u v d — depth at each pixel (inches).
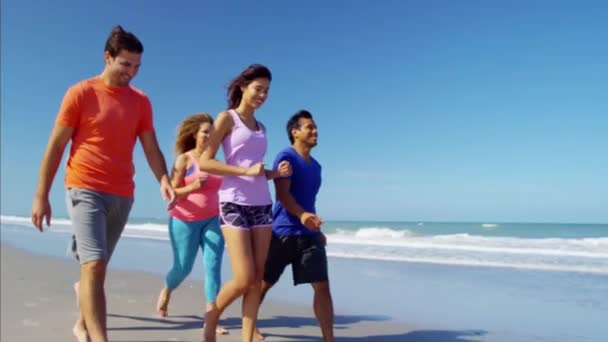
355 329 169.0
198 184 158.1
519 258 368.2
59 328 157.0
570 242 509.0
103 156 111.9
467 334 161.9
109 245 119.0
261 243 125.5
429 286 250.5
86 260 105.9
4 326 159.5
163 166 128.0
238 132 125.6
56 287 239.6
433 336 159.8
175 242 168.6
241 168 118.7
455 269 310.2
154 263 346.3
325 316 136.3
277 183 135.6
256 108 131.1
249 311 124.0
